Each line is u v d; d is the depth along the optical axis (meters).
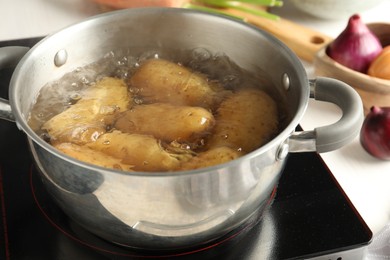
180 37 0.76
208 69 0.77
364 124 0.78
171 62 0.76
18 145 0.75
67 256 0.65
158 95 0.73
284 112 0.71
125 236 0.62
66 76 0.74
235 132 0.68
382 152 0.77
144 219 0.60
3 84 0.82
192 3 0.96
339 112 0.84
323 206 0.70
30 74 0.67
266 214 0.70
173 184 0.56
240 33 0.73
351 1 0.92
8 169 0.73
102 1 0.95
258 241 0.67
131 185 0.56
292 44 0.91
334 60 0.84
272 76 0.72
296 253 0.66
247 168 0.58
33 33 0.94
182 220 0.60
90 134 0.67
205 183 0.57
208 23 0.74
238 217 0.63
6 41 0.89
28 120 0.68
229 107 0.71
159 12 0.74
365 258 0.71
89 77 0.75
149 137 0.66
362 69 0.84
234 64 0.76
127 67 0.77
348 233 0.68
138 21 0.74
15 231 0.67
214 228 0.62
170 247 0.64
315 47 0.89
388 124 0.76
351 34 0.83
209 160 0.64
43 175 0.62
